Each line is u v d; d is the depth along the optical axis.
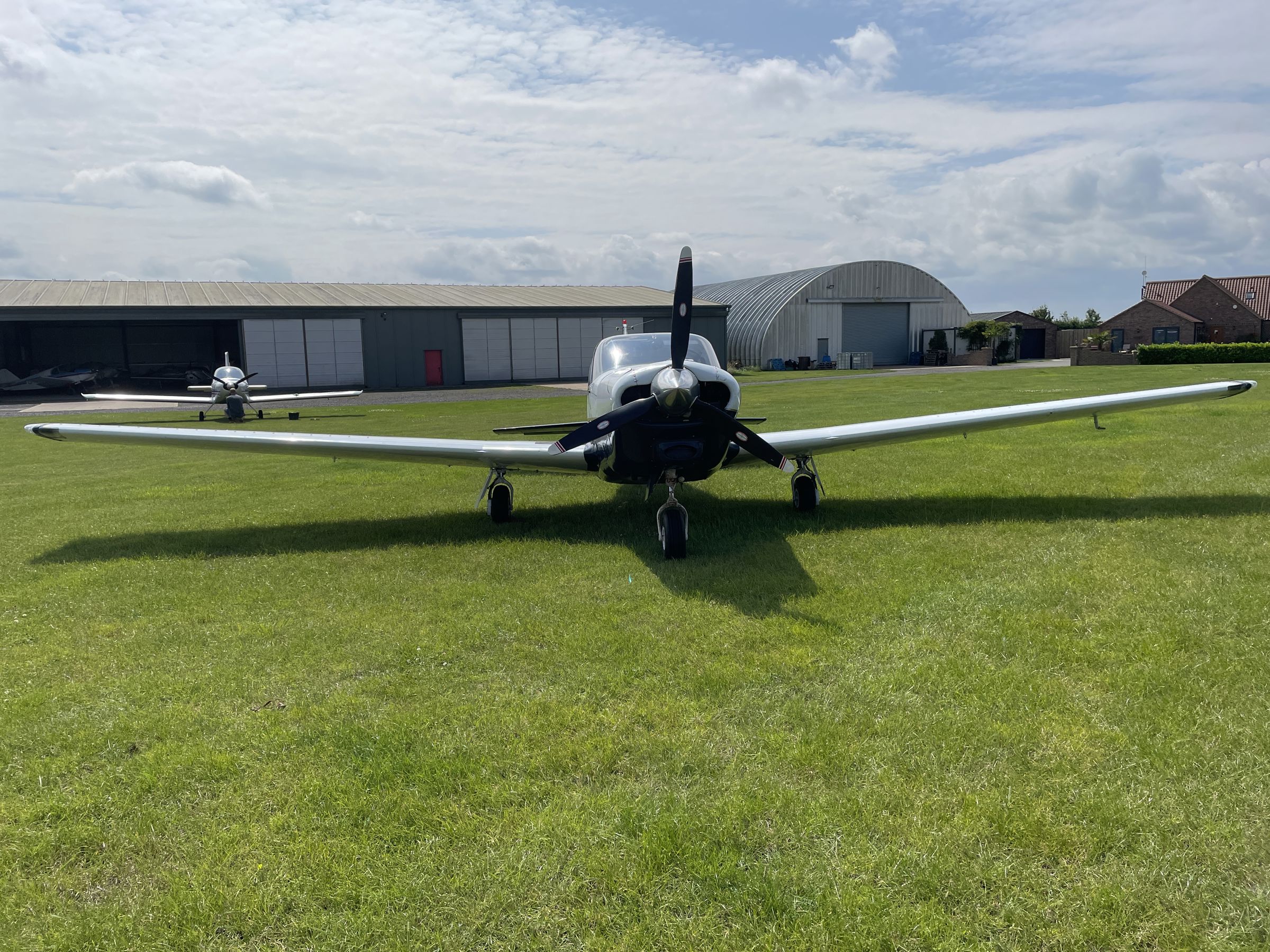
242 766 2.74
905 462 8.83
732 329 46.12
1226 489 6.57
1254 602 3.86
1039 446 9.67
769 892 2.04
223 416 20.19
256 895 2.10
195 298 31.50
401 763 2.70
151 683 3.47
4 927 2.03
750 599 4.32
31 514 7.58
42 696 3.36
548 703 3.14
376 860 2.23
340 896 2.09
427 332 32.31
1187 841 2.18
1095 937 1.88
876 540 5.44
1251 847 2.14
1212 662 3.25
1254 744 2.62
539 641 3.84
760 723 2.92
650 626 3.97
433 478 9.14
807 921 1.95
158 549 5.96
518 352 34.03
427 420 17.45
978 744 2.70
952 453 9.30
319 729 2.99
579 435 5.17
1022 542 5.23
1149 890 2.01
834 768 2.59
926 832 2.25
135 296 31.00
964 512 6.21
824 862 2.15
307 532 6.46
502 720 3.01
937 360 43.56
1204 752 2.58
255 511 7.46
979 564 4.78
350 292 36.03
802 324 42.22
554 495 7.85
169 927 2.01
